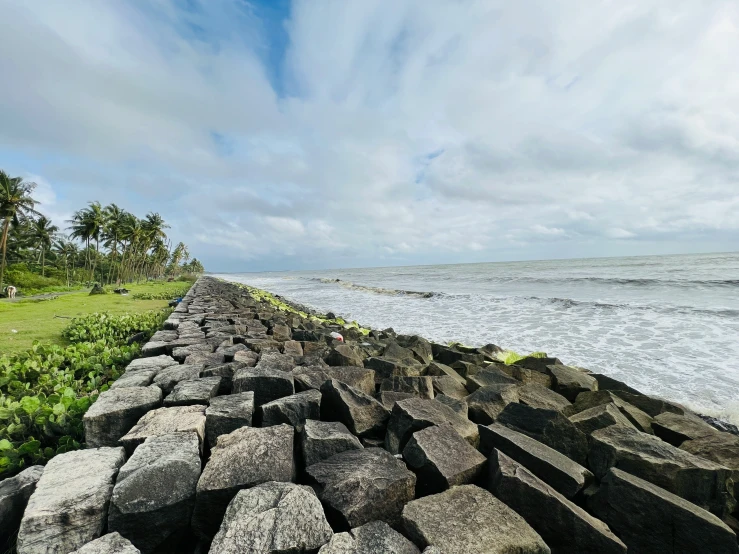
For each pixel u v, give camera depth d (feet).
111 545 6.34
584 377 21.70
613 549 7.73
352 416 12.01
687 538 8.32
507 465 9.32
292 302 90.89
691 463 10.32
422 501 7.99
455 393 18.29
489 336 42.73
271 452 8.96
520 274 150.30
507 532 7.25
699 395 22.79
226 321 33.40
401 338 35.63
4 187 118.83
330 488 8.09
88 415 10.79
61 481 7.88
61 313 53.93
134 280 227.40
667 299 59.41
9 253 174.60
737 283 71.72
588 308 56.70
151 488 7.66
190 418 10.65
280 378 13.91
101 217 166.20
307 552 6.45
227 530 6.56
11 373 19.29
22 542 6.66
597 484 10.29
